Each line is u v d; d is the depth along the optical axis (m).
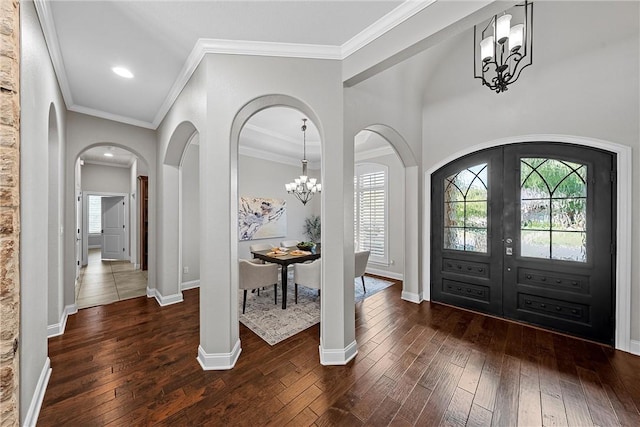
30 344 1.57
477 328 2.89
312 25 1.99
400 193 5.16
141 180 5.92
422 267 3.83
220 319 2.17
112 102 3.26
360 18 1.93
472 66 3.28
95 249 9.02
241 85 2.19
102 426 1.57
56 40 2.11
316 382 1.97
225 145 2.18
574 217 2.69
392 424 1.59
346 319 2.29
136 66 2.52
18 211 1.18
